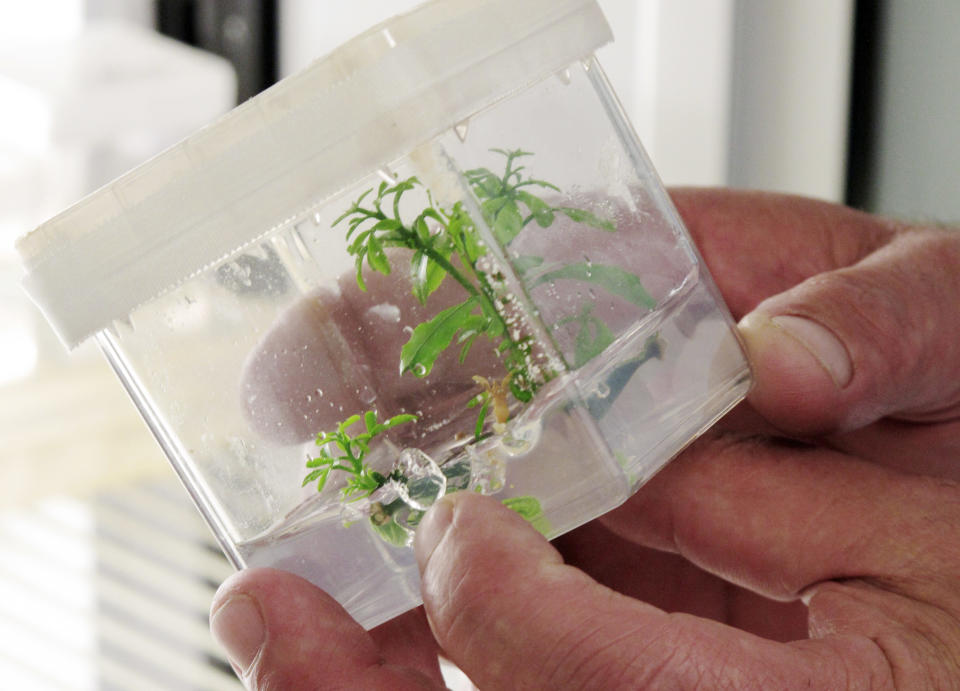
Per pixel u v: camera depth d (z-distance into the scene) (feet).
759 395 1.27
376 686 1.14
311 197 1.06
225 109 2.07
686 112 1.79
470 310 1.09
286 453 1.12
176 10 2.45
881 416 1.35
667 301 1.14
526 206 1.09
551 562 1.11
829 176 1.76
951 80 1.69
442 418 1.11
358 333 1.09
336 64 1.05
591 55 1.11
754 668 1.09
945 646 1.13
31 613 1.84
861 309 1.27
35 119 1.95
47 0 2.38
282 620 1.13
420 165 1.07
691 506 1.25
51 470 1.97
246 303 1.09
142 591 1.88
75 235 1.09
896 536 1.19
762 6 1.74
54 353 2.06
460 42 1.06
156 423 1.13
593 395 1.12
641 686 1.09
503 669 1.11
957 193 1.71
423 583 1.12
